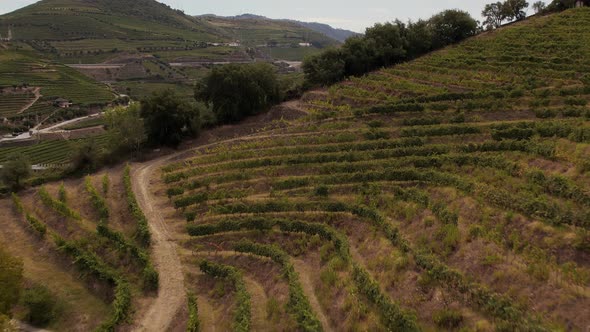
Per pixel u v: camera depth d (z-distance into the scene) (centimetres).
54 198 5178
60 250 4100
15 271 3225
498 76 5981
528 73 5900
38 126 12888
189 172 5241
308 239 3669
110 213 4650
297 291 2870
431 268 2645
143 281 3522
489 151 4034
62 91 15438
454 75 6531
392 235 3178
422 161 4128
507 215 2822
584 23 7225
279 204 4112
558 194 2948
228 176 4922
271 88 7269
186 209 4538
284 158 5016
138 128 6103
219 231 4012
